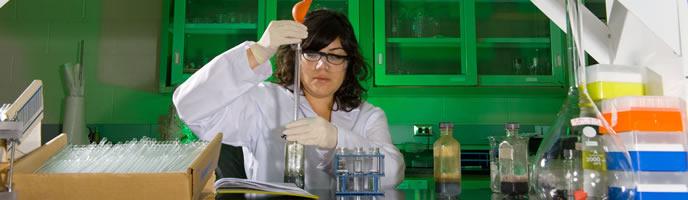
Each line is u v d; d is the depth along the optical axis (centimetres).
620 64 108
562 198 76
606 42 113
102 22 331
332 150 129
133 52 330
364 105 184
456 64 322
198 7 327
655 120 87
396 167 135
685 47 87
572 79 81
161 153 79
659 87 97
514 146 115
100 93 325
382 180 133
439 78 306
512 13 328
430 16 326
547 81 307
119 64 329
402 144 324
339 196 106
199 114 136
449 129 121
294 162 117
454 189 114
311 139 121
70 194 66
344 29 163
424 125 323
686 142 87
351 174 108
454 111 329
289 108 169
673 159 86
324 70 161
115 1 334
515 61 326
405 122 327
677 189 86
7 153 68
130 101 326
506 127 118
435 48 324
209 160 77
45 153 76
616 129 91
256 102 167
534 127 328
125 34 331
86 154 79
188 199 66
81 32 329
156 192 66
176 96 139
